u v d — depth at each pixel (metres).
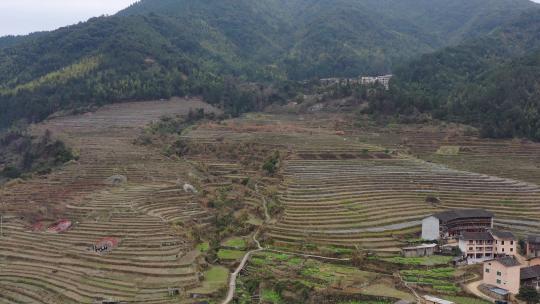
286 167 106.69
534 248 71.94
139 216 81.56
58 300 59.19
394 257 70.38
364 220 81.56
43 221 82.25
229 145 128.88
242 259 69.88
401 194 91.75
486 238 72.00
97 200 88.62
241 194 98.56
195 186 100.69
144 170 109.00
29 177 107.44
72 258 69.94
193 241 74.25
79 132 146.00
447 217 77.69
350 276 63.09
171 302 56.62
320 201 88.31
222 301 57.09
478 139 140.62
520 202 90.00
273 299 58.34
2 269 67.88
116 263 66.94
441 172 104.81
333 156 115.06
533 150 132.00
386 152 120.25
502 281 59.12
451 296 57.47
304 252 73.00
